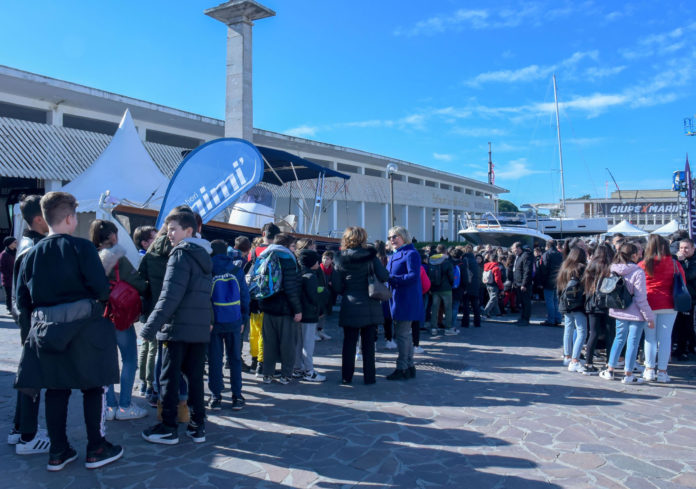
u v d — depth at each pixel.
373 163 36.31
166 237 4.06
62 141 18.30
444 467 3.60
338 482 3.36
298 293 5.63
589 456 3.81
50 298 3.22
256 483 3.34
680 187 33.84
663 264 5.93
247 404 5.06
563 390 5.65
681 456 3.83
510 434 4.26
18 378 3.26
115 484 3.30
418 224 42.72
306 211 14.40
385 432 4.29
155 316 3.57
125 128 13.80
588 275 6.26
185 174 8.91
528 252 10.70
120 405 4.54
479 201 49.91
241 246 7.09
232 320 4.82
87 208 11.53
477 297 10.55
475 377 6.24
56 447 3.46
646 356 6.08
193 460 3.68
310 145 29.70
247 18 14.06
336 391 5.57
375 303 5.77
